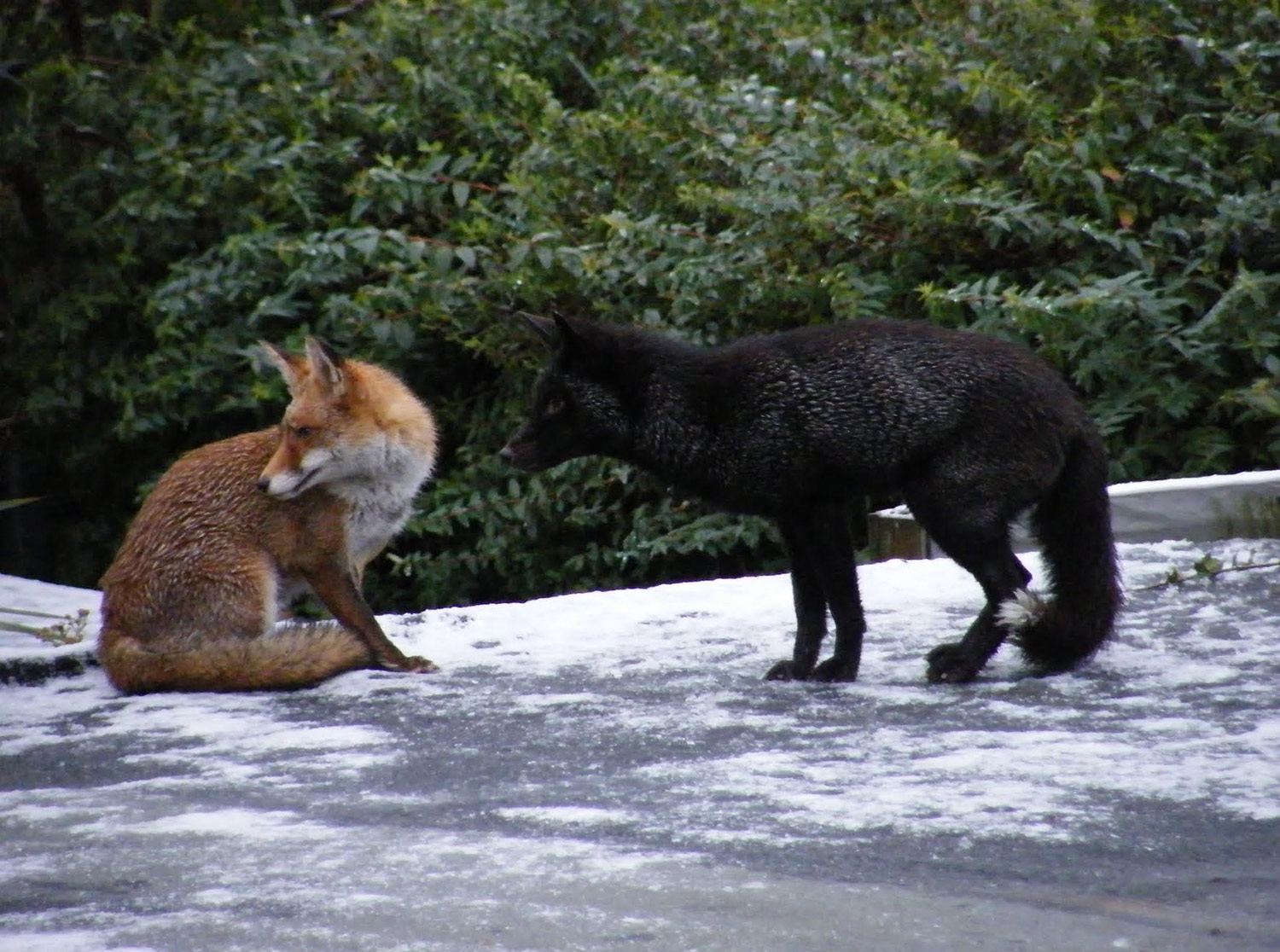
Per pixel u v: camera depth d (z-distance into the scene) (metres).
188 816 6.73
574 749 7.66
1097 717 7.86
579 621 10.97
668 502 16.06
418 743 7.92
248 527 10.05
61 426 19.91
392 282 16.11
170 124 19.03
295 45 18.62
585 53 19.31
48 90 19.23
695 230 15.89
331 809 6.77
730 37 17.86
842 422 8.73
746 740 7.70
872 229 15.91
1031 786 6.70
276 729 8.34
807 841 6.07
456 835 6.30
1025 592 8.69
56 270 19.72
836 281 14.91
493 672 9.59
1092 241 15.57
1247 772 6.77
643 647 10.12
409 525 16.66
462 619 11.23
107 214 19.08
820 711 8.26
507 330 16.23
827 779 6.94
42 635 11.11
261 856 6.10
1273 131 15.09
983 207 15.10
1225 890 5.43
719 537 15.10
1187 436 14.95
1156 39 16.27
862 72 16.72
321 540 10.07
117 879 5.87
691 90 16.36
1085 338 14.63
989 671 9.04
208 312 17.69
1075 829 6.11
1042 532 9.11
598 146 16.88
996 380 8.66
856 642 9.03
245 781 7.31
